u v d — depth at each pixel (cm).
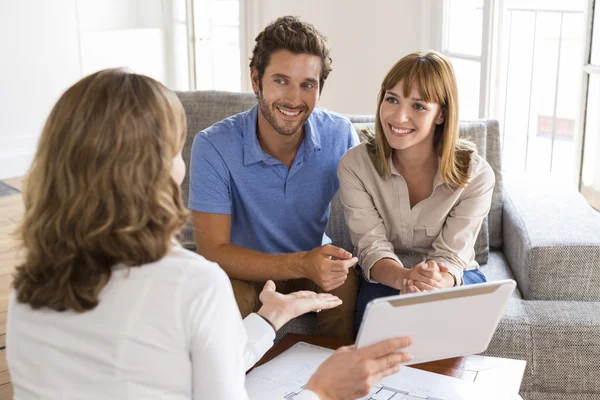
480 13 333
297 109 191
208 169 197
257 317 137
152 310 99
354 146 212
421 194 203
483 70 332
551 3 495
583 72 294
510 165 471
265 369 154
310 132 202
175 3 518
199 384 103
